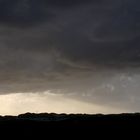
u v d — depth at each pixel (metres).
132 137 81.62
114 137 82.56
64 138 84.12
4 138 84.31
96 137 83.50
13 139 83.75
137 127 85.75
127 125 87.25
